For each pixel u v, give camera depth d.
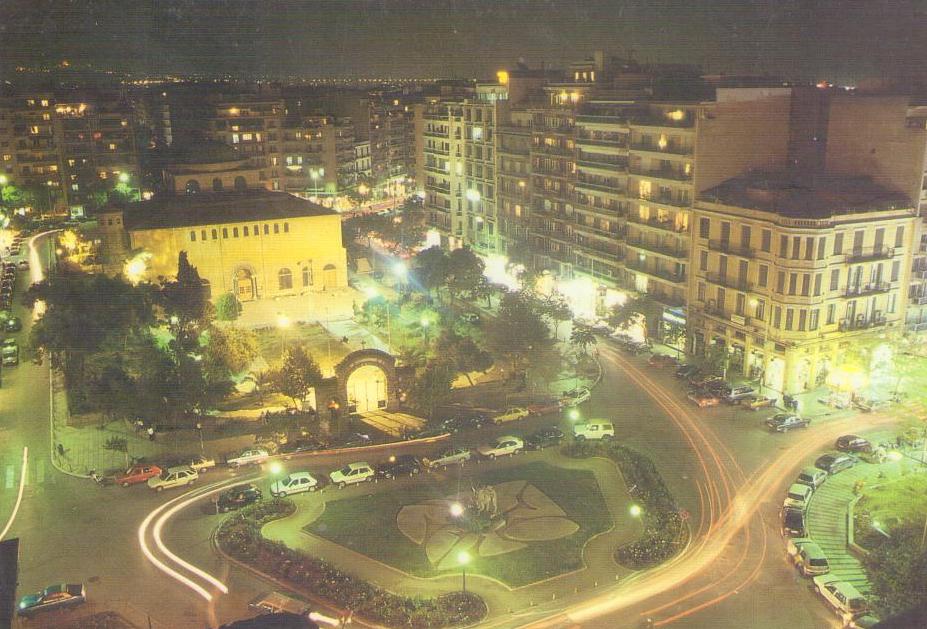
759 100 98.62
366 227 163.38
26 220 177.88
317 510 65.25
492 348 95.06
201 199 136.00
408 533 61.25
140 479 69.88
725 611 51.59
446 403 88.50
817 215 85.06
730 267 95.75
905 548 50.97
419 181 182.50
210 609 51.78
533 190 135.75
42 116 183.75
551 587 54.31
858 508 64.25
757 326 92.00
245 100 195.50
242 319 119.81
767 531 61.81
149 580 55.03
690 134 99.81
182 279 103.62
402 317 119.12
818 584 53.28
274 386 80.62
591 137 119.94
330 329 115.50
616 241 115.56
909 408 79.56
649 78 118.81
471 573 55.97
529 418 85.06
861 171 96.12
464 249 124.62
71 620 50.38
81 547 59.22
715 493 67.94
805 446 76.94
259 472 72.25
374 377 84.38
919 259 93.50
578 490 68.25
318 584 53.66
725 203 95.31
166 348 92.12
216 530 61.62
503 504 65.69
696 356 102.44
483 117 147.75
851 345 89.75
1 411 86.12
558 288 129.25
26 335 111.25
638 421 83.62
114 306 94.00
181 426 81.38
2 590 30.38
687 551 59.03
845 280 88.44
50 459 74.50
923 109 93.75
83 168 189.50
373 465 73.44
